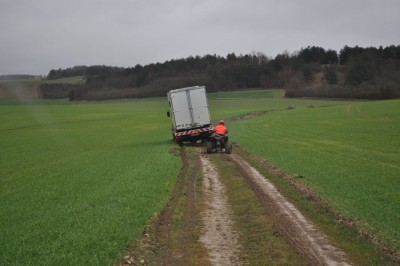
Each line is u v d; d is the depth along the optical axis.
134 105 151.38
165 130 60.00
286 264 9.60
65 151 38.09
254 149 31.86
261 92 175.50
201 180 19.91
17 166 29.11
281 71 197.50
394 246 10.35
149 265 9.86
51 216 13.63
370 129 49.53
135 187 17.42
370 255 9.95
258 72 192.00
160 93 183.12
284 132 47.97
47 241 11.05
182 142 37.56
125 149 35.84
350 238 11.09
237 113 95.81
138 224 12.30
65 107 144.25
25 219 13.73
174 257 10.34
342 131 47.72
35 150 40.31
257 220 12.99
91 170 24.09
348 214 13.05
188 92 35.69
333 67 198.88
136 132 58.94
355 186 17.23
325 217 12.99
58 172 24.30
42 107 144.75
